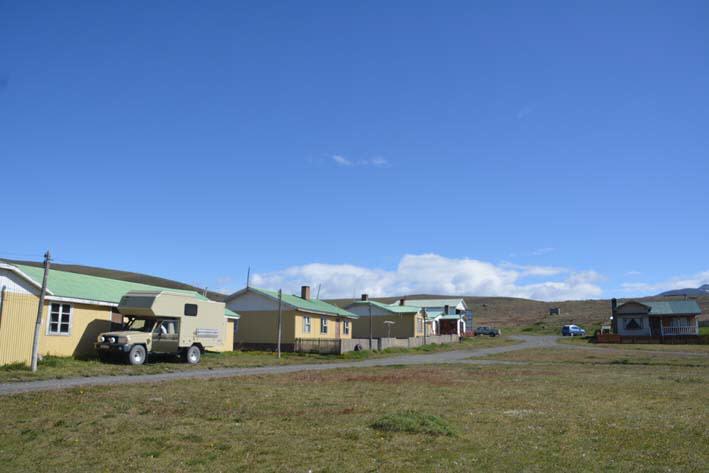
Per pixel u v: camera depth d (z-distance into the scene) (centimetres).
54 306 2642
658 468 885
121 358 2611
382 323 6406
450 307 7800
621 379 2341
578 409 1480
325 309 4878
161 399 1560
